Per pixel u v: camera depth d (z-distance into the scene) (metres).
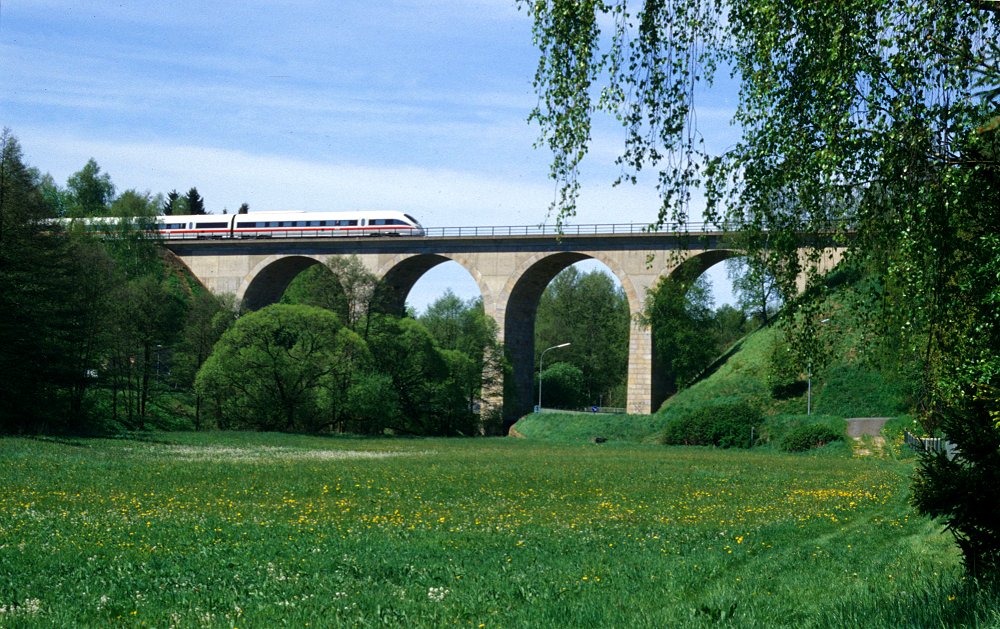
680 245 12.17
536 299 82.38
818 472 35.50
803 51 9.98
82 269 58.69
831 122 9.48
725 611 8.25
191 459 37.56
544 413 77.31
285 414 69.38
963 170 9.09
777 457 49.06
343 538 14.87
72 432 51.47
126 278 78.88
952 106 9.23
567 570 11.73
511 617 8.44
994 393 9.34
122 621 8.15
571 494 25.25
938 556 11.74
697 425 61.69
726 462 42.97
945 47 9.09
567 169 11.84
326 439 62.06
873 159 9.59
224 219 91.88
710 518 19.34
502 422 78.75
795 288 11.71
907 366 11.17
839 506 21.50
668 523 18.33
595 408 110.75
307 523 17.11
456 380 78.06
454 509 20.72
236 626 7.89
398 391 75.88
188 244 90.38
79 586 9.87
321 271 79.94
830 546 14.10
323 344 68.56
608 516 19.62
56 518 16.56
